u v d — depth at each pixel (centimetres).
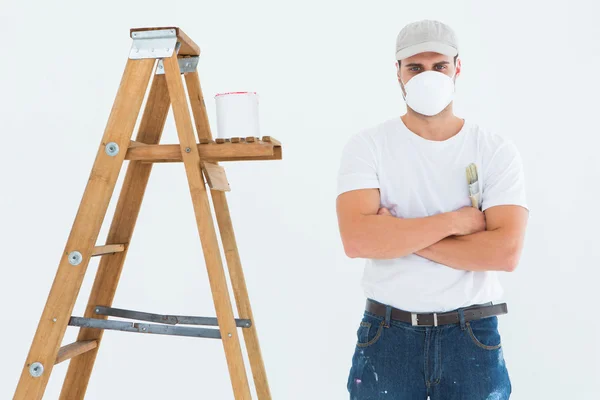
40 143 288
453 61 180
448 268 171
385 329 173
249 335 202
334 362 290
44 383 168
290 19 286
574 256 282
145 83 168
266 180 289
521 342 286
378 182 178
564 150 282
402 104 284
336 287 289
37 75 288
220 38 287
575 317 283
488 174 176
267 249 290
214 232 170
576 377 283
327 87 286
